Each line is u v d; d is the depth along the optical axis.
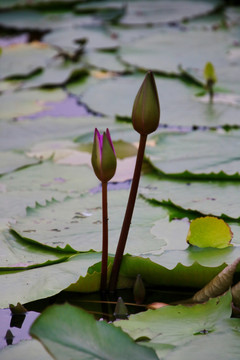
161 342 1.56
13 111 2.68
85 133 2.32
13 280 1.70
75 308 1.51
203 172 1.99
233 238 1.77
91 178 2.04
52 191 1.98
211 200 1.89
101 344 1.50
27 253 1.77
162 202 1.90
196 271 1.68
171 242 1.78
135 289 1.67
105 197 1.65
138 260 1.69
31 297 1.66
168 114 2.43
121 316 1.64
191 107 2.51
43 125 2.44
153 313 1.61
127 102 2.68
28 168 2.09
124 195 1.95
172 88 2.83
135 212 1.88
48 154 2.16
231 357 1.52
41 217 1.87
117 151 2.15
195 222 1.71
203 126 2.26
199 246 1.73
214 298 1.61
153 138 2.20
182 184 1.97
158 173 2.04
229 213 1.84
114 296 1.69
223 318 1.59
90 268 1.70
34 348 1.57
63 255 1.76
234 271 1.63
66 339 1.49
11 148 2.21
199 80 2.86
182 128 2.31
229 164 2.02
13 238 1.81
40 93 2.96
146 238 1.79
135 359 1.50
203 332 1.57
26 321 1.64
